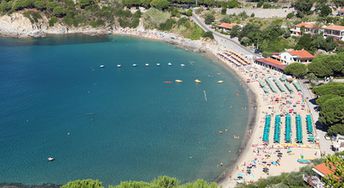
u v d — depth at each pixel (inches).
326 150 4040.4
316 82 6131.9
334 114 4242.1
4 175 3713.1
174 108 5388.8
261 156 3998.5
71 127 4768.7
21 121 4913.9
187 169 3831.2
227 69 7313.0
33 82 6471.5
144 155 4099.4
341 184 2052.2
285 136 4379.9
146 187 2498.8
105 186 3531.0
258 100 5664.4
